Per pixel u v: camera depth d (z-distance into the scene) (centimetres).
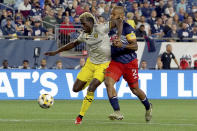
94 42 3127
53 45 5709
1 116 3728
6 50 5559
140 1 7850
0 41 5541
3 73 5450
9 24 6425
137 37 5888
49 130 2758
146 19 7438
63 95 5575
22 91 5491
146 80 5709
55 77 5559
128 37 3102
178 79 5781
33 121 3319
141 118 3650
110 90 3084
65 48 3303
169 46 5828
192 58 5897
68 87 5591
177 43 5856
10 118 3562
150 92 5722
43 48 5662
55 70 5559
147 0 7875
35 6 7006
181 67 5878
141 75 5694
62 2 7319
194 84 5822
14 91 5475
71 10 7175
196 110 4488
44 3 7188
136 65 3181
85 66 3253
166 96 5769
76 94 5612
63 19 6925
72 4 7231
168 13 7581
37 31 6334
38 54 5638
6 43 5553
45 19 6806
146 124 3164
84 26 3102
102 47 3127
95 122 3259
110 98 3088
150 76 5712
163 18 7319
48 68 5688
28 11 7038
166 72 5747
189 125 3138
